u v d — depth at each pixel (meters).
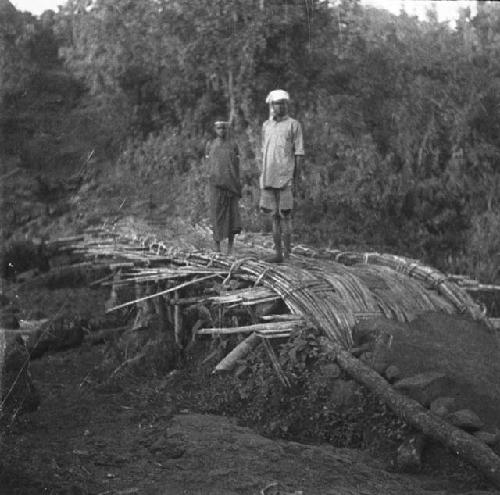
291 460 5.48
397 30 18.84
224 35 16.95
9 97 19.09
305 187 16.22
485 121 17.72
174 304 9.25
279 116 9.05
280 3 16.88
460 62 18.19
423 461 5.89
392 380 6.66
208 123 17.77
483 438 5.67
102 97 19.02
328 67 17.53
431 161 17.08
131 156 17.94
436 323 7.74
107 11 18.14
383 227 16.34
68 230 16.31
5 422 6.01
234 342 8.30
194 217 15.64
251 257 9.16
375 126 17.38
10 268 14.30
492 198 17.05
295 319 7.64
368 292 8.04
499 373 6.86
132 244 11.66
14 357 6.46
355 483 5.20
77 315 10.59
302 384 7.09
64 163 18.25
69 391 7.80
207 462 5.29
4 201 17.08
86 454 5.39
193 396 7.72
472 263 16.11
